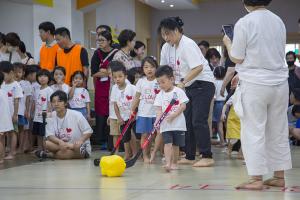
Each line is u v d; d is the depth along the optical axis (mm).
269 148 4535
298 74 10305
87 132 7312
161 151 7293
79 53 8297
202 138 6191
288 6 17297
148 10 17938
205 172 5648
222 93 8047
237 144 7254
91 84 12742
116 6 15789
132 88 7113
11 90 7578
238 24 4434
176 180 5059
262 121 4395
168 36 6199
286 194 4227
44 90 8031
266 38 4387
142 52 9242
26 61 8938
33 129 8109
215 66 9555
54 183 4957
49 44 8531
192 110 6250
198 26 17906
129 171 5781
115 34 14859
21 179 5262
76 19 12031
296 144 9398
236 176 5316
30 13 11266
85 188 4641
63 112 7262
